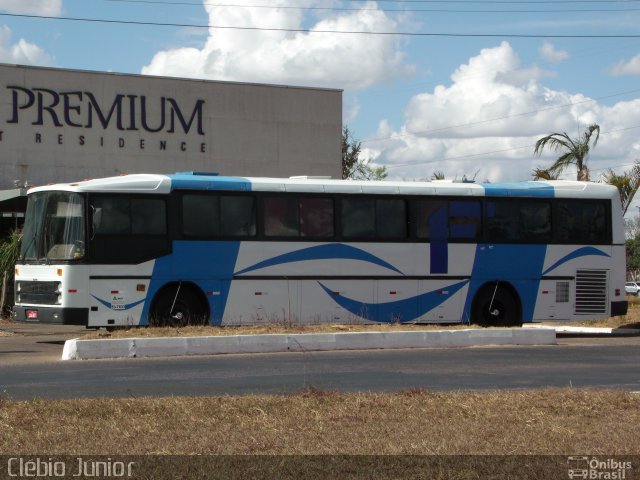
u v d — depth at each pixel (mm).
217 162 38469
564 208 26281
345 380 15070
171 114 37594
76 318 21219
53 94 35375
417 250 24609
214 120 38469
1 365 16641
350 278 23938
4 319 29062
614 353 20078
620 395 12984
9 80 34625
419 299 24625
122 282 21719
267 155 39594
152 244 22062
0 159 34344
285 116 40000
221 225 22828
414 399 12453
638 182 38250
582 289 26344
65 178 35531
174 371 15922
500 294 25547
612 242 26719
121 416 10930
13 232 30484
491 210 25484
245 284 22969
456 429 10477
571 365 17688
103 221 21656
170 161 37531
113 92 36469
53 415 10922
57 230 21688
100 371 15852
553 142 38531
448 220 25016
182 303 22453
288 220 23484
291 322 22266
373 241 24203
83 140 35875
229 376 15367
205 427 10406
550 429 10555
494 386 14555
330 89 40969
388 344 20281
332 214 23906
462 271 25047
